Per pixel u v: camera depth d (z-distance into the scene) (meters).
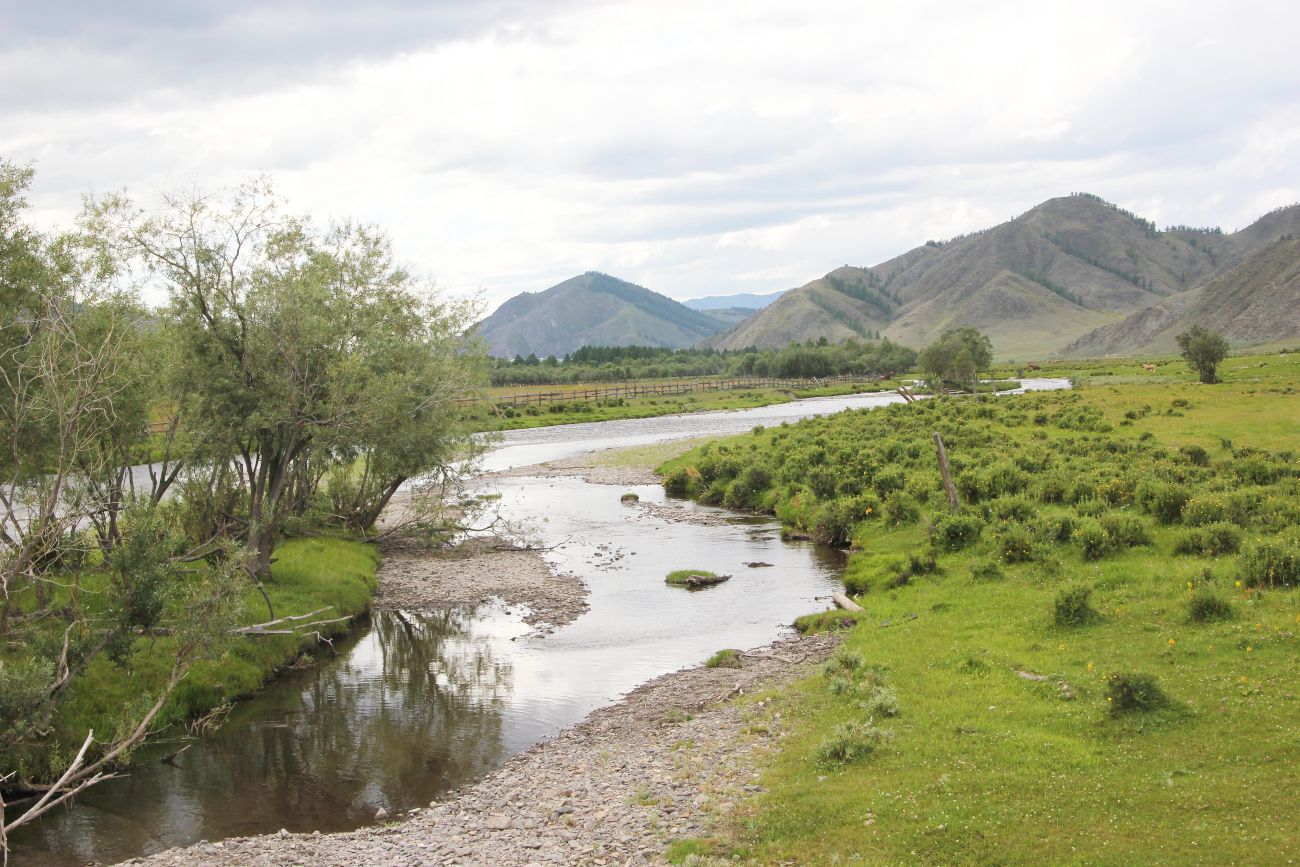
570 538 43.53
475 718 21.33
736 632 27.30
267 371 27.61
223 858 14.42
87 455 22.02
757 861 12.50
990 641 21.20
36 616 20.20
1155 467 37.41
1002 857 11.55
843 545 38.31
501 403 122.19
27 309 22.72
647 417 117.62
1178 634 19.36
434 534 42.31
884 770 14.83
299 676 25.00
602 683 23.48
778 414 112.50
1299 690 15.34
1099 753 14.43
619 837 13.95
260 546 29.67
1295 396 66.38
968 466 42.69
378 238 34.94
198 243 26.61
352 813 16.56
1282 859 10.52
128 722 19.02
